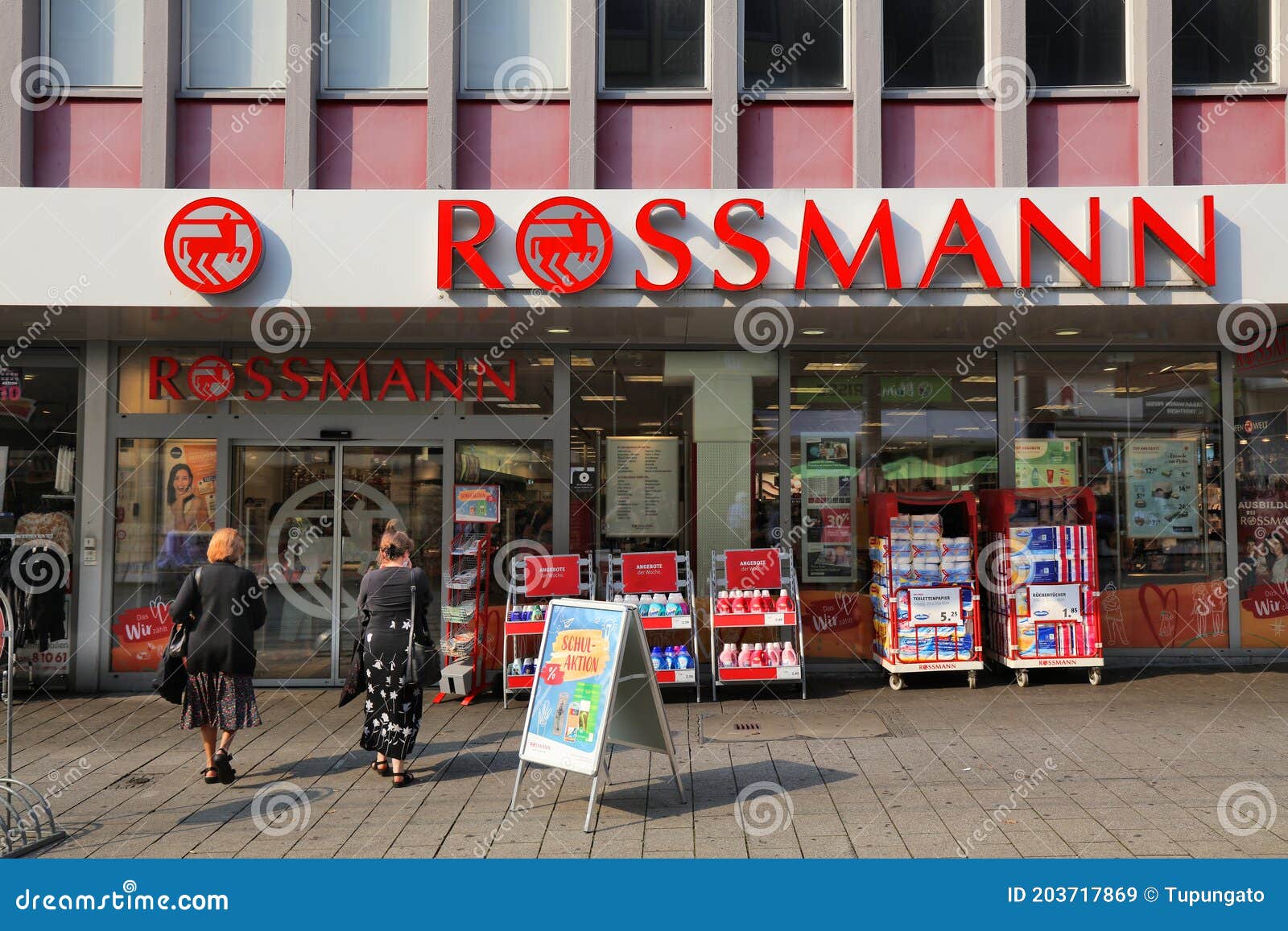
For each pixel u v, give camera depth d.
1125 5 8.62
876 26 8.47
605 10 8.64
